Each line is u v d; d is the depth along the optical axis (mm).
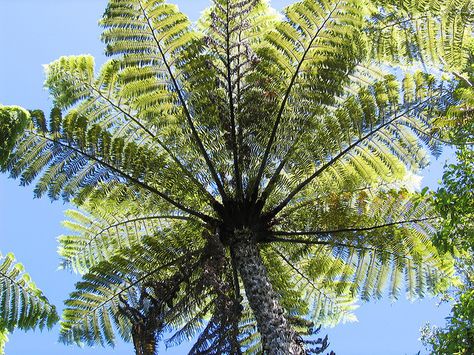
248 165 6133
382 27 6117
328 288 6914
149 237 6195
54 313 4523
